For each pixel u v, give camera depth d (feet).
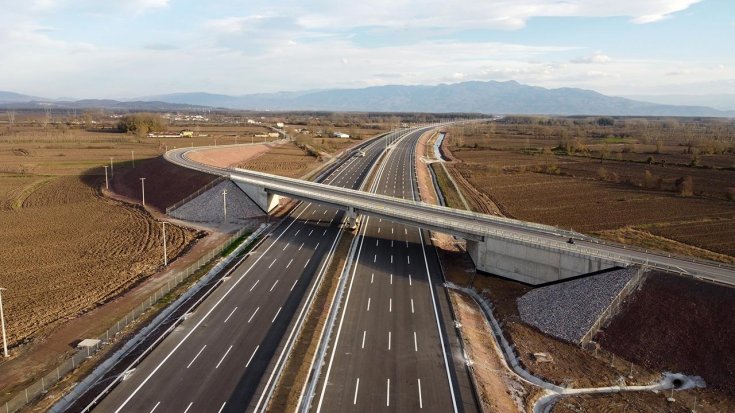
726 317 155.12
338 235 281.54
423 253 258.16
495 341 176.45
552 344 169.89
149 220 314.55
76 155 583.99
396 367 150.00
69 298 195.52
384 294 204.54
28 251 252.21
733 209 356.18
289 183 359.66
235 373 143.33
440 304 196.95
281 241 268.62
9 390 135.23
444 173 523.70
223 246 257.34
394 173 509.76
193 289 206.49
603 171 487.61
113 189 410.52
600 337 167.63
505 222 261.44
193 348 156.87
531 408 135.44
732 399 135.54
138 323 174.70
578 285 194.49
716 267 193.16
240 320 176.45
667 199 390.63
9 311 183.42
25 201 368.48
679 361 151.12
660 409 134.10
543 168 540.52
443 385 141.59
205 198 336.08
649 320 165.27
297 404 130.21
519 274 220.43
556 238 231.50
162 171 415.85
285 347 158.30
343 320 180.04
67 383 138.31
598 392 142.51
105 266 231.71
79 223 307.37
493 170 534.78
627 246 220.43
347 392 136.46
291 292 201.57
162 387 135.85
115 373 142.61
